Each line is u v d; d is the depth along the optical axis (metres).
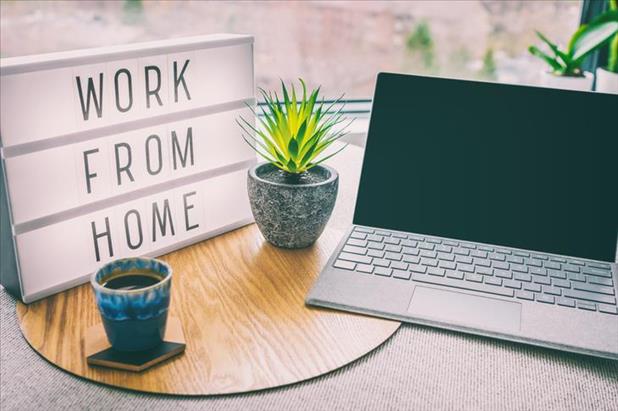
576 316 0.78
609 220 0.91
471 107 0.95
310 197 0.90
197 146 0.93
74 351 0.71
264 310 0.79
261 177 0.94
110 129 0.82
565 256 0.90
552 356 0.73
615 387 0.68
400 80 0.98
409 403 0.65
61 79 0.76
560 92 0.94
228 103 0.95
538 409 0.65
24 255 0.78
